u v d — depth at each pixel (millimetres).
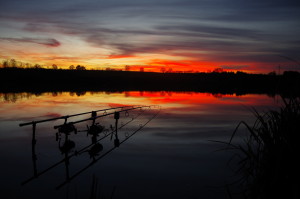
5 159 8484
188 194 5559
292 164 3002
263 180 3338
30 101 32781
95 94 51312
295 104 3115
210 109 24859
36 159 8500
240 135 12156
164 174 6934
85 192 5805
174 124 15953
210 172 6984
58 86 86562
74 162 8156
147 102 33812
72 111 22797
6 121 16891
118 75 124500
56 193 5766
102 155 8945
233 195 5262
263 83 97938
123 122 16953
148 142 10938
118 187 6062
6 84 86312
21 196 5621
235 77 110188
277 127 3369
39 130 13828
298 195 2848
